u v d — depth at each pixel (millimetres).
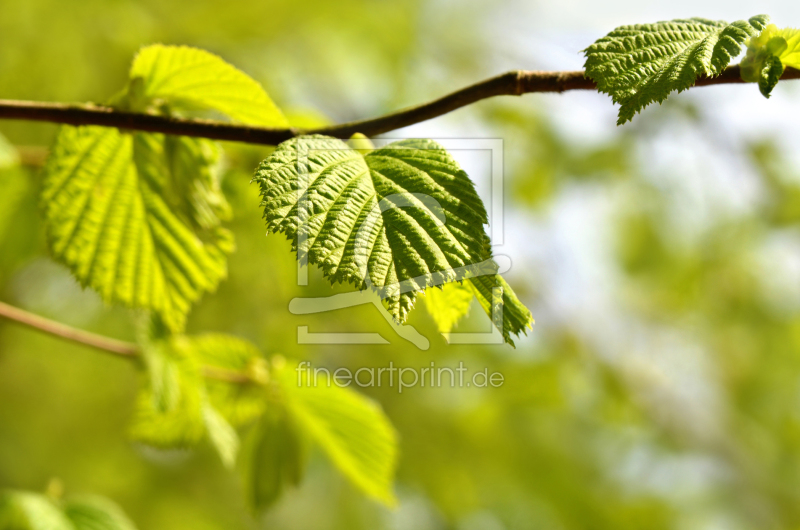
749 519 6363
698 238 5855
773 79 1064
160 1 3746
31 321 1904
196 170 1710
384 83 4816
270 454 2209
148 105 1536
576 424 6309
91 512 2031
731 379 6426
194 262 1848
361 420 2160
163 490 5645
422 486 5102
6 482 5461
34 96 3580
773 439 6566
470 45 5141
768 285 5910
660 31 1108
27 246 2506
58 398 5590
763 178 5371
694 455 6430
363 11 4469
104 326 4320
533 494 5715
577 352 6051
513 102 5176
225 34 3951
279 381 2164
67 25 3445
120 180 1740
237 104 1577
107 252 1821
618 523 6062
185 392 2096
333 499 5844
